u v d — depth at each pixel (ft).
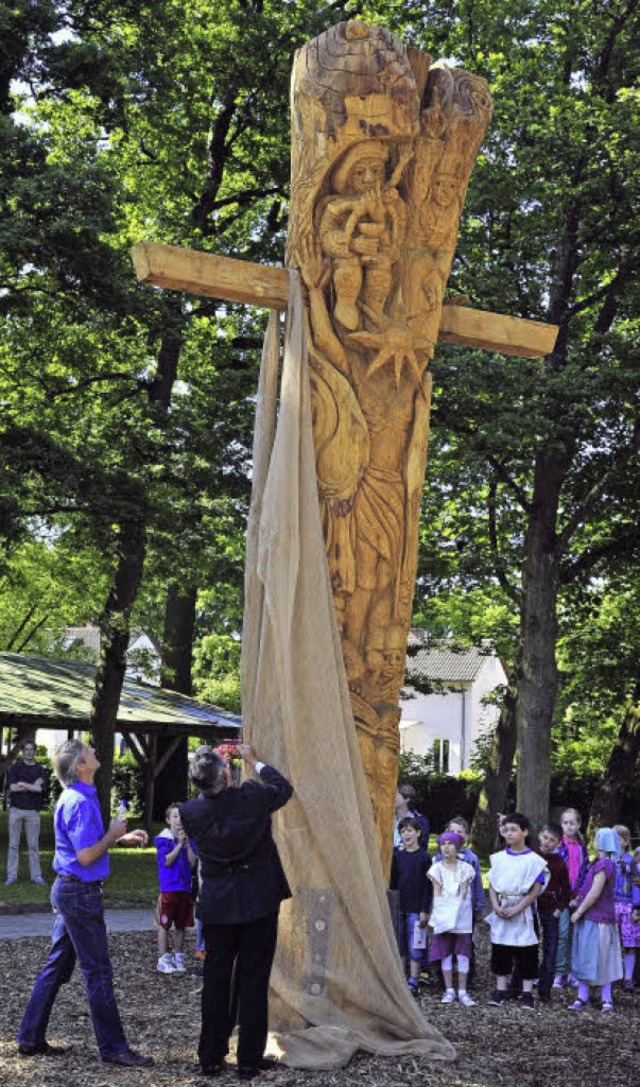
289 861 22.18
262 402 24.11
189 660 97.04
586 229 65.41
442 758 152.97
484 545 80.12
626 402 63.72
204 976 20.10
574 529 70.13
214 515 63.72
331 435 23.79
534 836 68.18
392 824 23.94
